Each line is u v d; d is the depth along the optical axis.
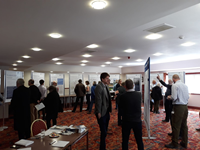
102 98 3.38
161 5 2.11
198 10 2.70
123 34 4.07
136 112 2.98
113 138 4.46
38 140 2.48
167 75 10.84
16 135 4.91
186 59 8.93
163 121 6.39
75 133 2.81
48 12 2.32
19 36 3.52
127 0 1.97
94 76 12.13
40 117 7.46
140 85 11.79
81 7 2.16
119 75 13.60
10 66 9.49
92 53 6.82
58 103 4.71
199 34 4.13
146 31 3.83
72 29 3.07
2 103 5.96
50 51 5.20
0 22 2.70
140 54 7.12
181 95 3.70
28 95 4.13
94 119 6.79
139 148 2.96
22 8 2.19
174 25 3.43
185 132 3.81
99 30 3.14
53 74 10.39
